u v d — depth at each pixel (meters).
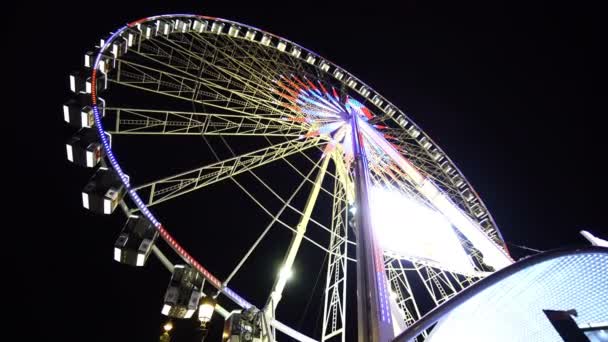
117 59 18.53
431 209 18.11
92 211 13.25
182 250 12.89
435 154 25.84
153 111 17.19
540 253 7.00
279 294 15.13
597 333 8.59
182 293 12.70
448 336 9.56
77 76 16.86
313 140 21.86
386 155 20.19
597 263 7.68
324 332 15.53
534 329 9.27
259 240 16.06
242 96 21.12
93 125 14.88
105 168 13.69
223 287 13.32
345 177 18.84
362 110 24.73
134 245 12.54
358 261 8.03
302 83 23.92
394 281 19.31
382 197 16.06
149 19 20.86
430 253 15.52
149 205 14.17
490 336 9.66
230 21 24.33
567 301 8.70
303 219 18.20
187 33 22.75
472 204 24.41
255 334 12.77
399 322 10.07
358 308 7.06
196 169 15.98
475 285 6.66
